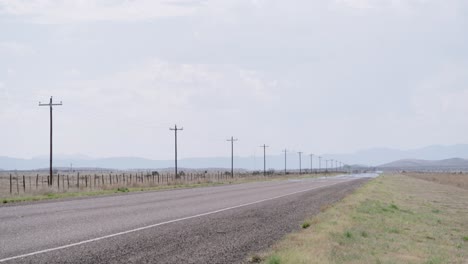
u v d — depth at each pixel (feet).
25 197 106.73
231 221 66.80
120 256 38.50
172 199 109.60
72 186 172.55
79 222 60.95
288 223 66.44
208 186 199.00
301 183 240.73
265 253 41.50
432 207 117.70
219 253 41.50
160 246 43.98
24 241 44.98
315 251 42.55
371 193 147.43
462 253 53.31
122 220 64.23
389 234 61.98
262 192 147.74
